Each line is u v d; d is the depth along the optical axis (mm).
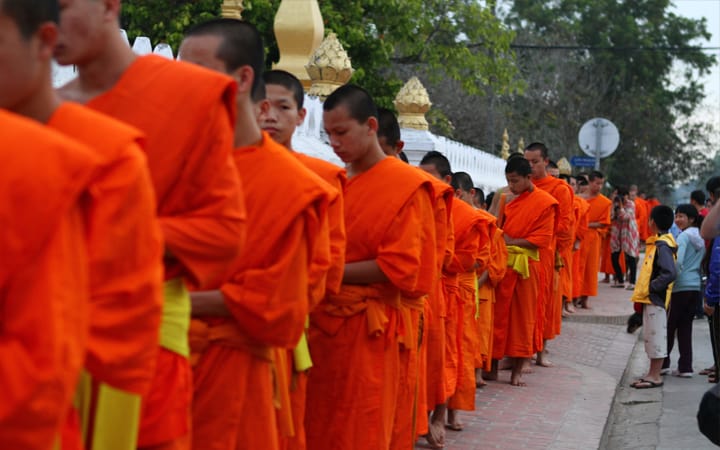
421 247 6762
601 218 20391
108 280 2951
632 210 25359
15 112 2965
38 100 2969
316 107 10008
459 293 9359
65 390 2559
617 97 57000
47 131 2572
